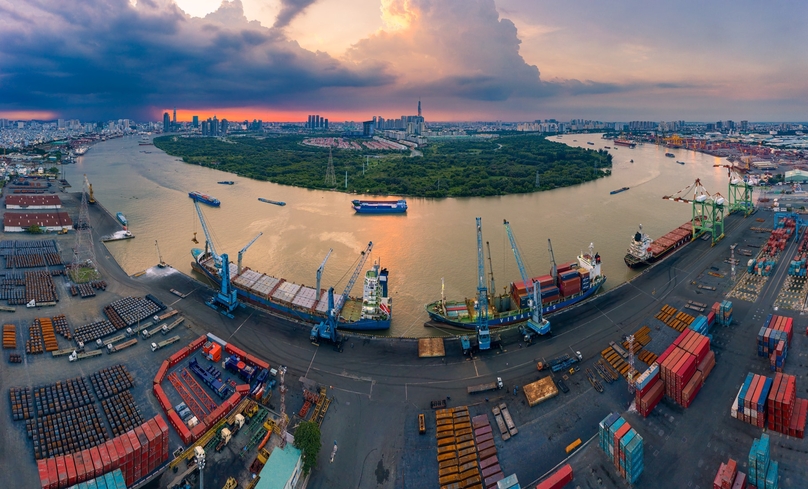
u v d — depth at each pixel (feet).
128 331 459.32
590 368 409.90
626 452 293.43
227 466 313.12
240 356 420.36
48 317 483.92
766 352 412.57
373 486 304.50
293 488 287.69
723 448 321.93
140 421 347.36
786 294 521.65
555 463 317.63
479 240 496.23
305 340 458.50
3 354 416.05
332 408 367.66
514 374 404.57
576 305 522.47
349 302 528.63
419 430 345.92
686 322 470.80
